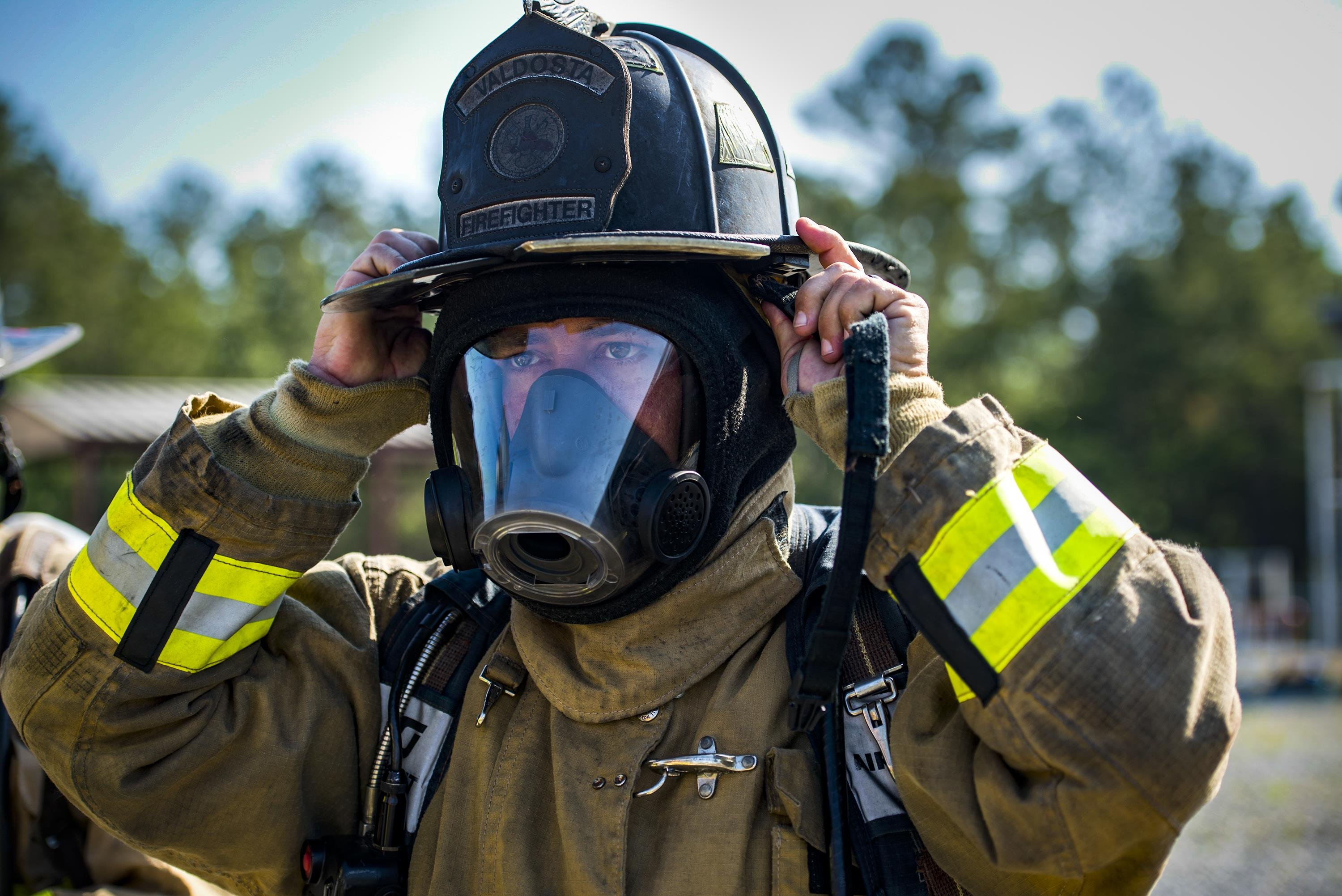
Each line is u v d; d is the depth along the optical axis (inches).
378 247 60.7
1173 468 1414.9
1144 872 48.1
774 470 60.0
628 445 52.6
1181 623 46.6
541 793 55.6
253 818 59.0
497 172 55.1
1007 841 47.4
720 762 53.0
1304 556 1444.4
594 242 49.8
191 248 1857.8
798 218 61.4
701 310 54.7
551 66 54.9
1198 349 1465.3
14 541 88.3
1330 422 778.8
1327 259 1704.0
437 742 59.7
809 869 51.4
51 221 1636.3
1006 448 51.3
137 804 58.0
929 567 49.3
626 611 54.8
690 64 62.2
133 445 489.4
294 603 64.7
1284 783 284.8
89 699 57.7
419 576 69.7
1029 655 46.6
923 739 50.3
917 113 1475.1
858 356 49.7
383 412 62.2
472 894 54.9
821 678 48.9
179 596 58.1
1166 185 1577.3
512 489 52.4
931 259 1481.3
